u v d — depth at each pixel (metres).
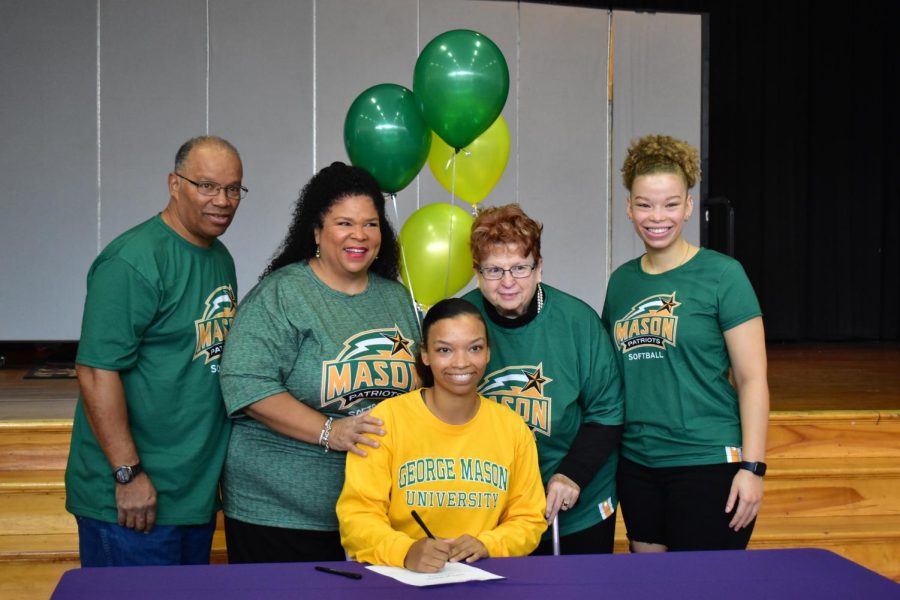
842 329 9.06
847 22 8.79
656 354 2.46
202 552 2.48
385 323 2.39
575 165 6.11
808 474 3.85
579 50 6.06
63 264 5.90
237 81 5.89
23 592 3.24
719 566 1.88
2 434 3.74
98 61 5.81
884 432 4.18
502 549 2.11
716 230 8.62
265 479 2.33
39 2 5.76
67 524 3.52
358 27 5.95
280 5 5.89
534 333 2.42
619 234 6.23
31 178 5.83
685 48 6.14
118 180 5.88
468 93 2.56
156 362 2.33
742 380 2.41
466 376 2.15
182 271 2.35
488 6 5.99
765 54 8.65
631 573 1.84
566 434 2.47
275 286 2.34
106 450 2.27
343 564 1.89
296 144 5.95
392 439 2.19
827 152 8.90
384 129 2.65
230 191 2.36
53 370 5.73
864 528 3.69
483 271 2.32
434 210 2.81
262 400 2.24
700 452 2.42
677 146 2.42
